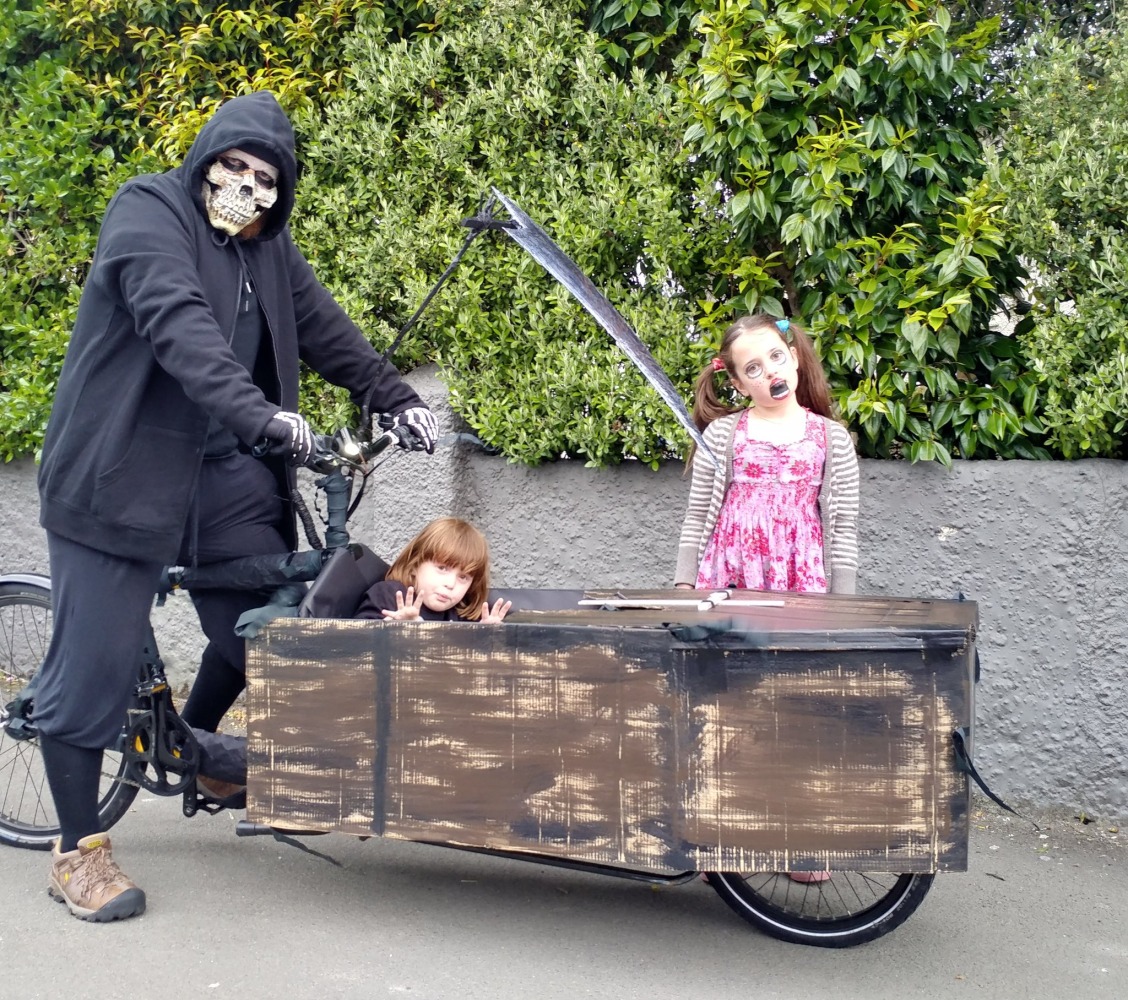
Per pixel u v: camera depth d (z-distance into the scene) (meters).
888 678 2.44
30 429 4.97
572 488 4.25
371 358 3.28
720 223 4.12
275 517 3.10
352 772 2.71
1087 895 3.20
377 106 4.64
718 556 3.35
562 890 3.16
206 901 3.01
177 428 2.81
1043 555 3.68
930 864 2.44
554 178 4.34
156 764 3.06
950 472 3.78
